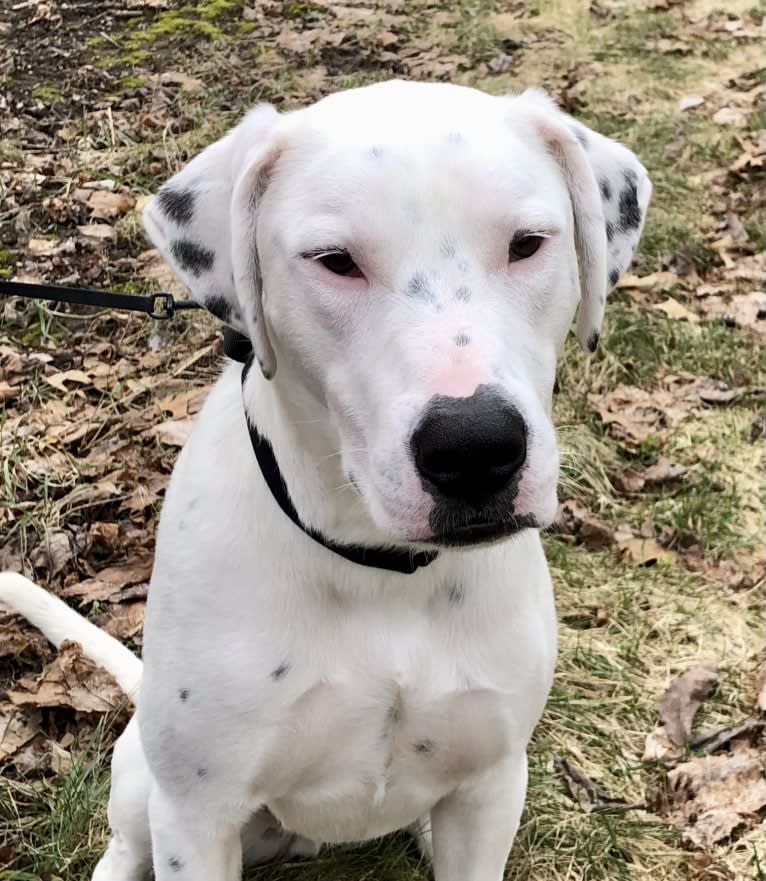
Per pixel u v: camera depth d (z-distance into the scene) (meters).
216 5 2.20
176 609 0.67
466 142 0.58
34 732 0.93
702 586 1.11
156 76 1.94
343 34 2.13
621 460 1.26
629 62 2.12
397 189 0.57
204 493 0.67
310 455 0.64
